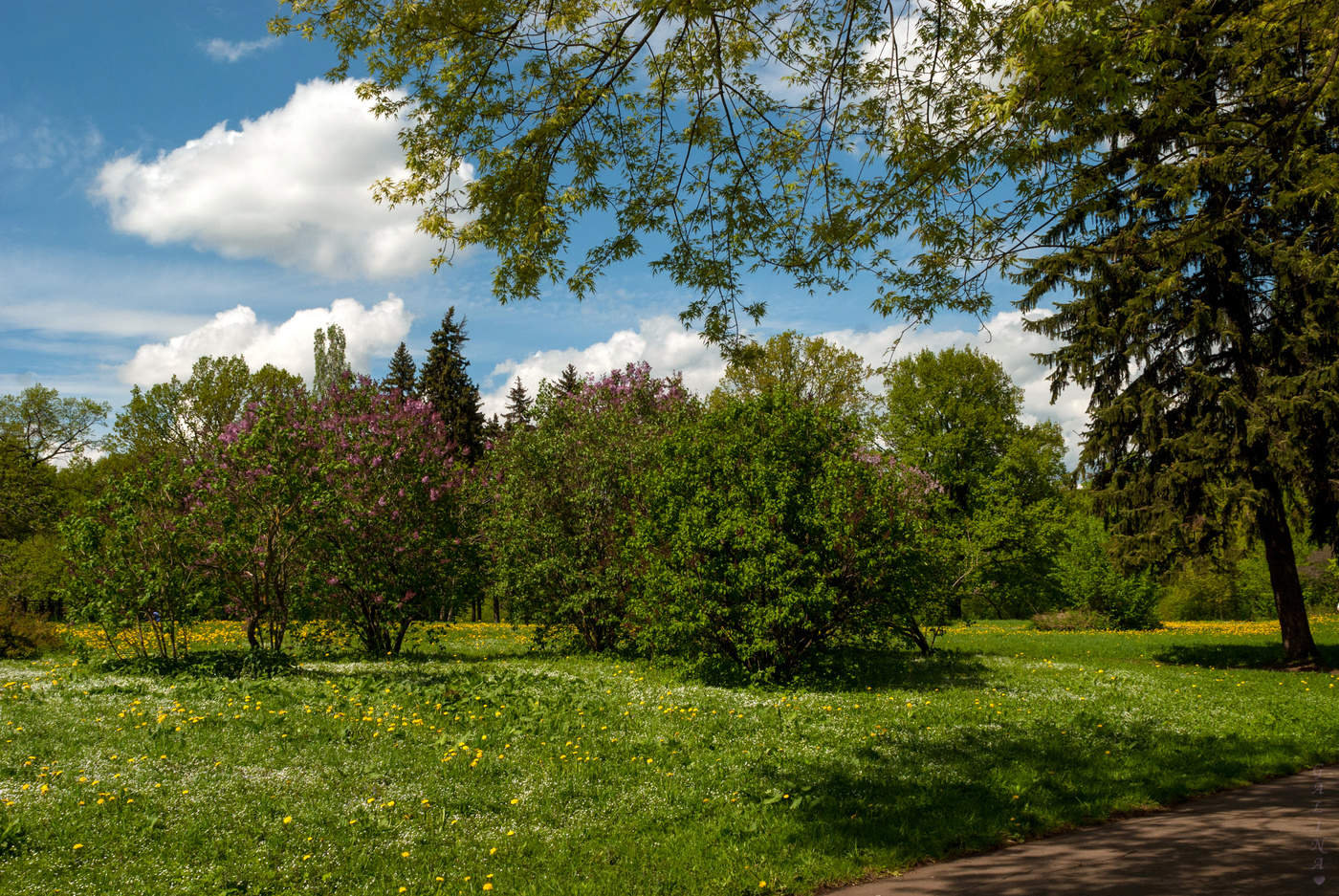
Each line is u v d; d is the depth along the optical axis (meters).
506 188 7.58
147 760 7.32
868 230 7.70
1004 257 7.31
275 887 4.81
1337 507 16.61
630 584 17.83
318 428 17.27
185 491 15.02
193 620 14.19
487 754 7.87
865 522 13.66
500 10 6.82
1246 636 23.97
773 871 5.14
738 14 6.91
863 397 33.22
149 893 4.65
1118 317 17.83
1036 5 4.82
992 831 5.92
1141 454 18.47
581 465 19.27
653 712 10.26
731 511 13.50
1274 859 5.16
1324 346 16.12
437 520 18.70
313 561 16.80
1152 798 6.86
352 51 6.96
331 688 11.62
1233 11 6.46
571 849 5.50
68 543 14.28
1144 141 7.57
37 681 12.35
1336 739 9.11
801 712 10.31
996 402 40.72
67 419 39.19
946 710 10.73
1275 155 8.25
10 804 6.03
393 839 5.64
